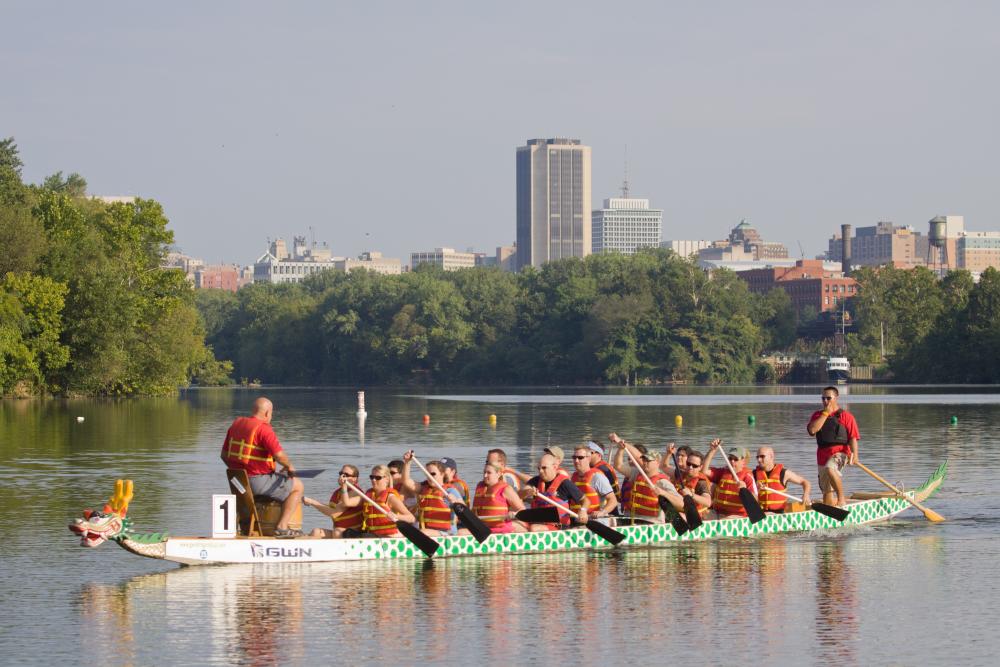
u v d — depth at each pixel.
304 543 36.72
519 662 25.89
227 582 34.03
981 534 42.03
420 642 27.55
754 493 42.34
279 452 37.19
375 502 37.97
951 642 27.27
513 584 33.78
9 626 29.09
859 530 43.00
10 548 39.41
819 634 28.03
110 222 175.88
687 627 28.75
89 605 31.19
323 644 27.38
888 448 76.50
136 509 48.03
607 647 27.03
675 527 40.31
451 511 38.97
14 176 181.00
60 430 97.25
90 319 158.38
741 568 36.00
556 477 40.53
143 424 106.69
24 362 149.38
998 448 76.25
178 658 26.34
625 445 42.00
